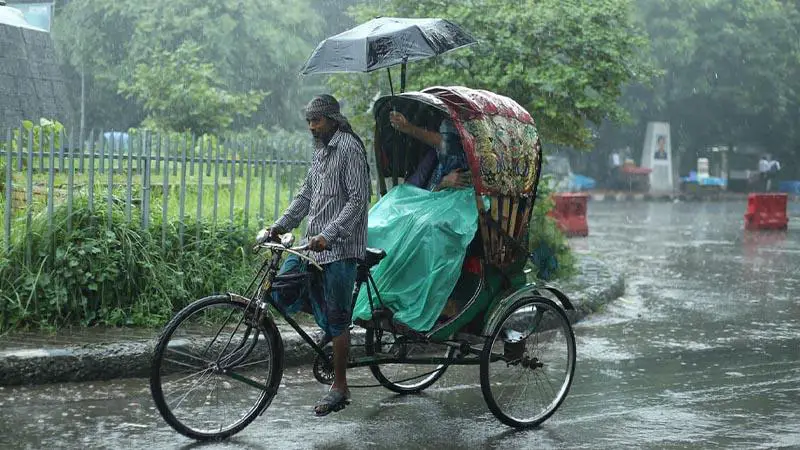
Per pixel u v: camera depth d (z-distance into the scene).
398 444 8.56
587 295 16.34
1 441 8.20
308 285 8.89
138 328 11.95
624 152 73.50
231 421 8.73
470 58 18.23
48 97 22.09
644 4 61.44
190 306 8.38
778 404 10.15
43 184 14.40
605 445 8.62
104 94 42.19
